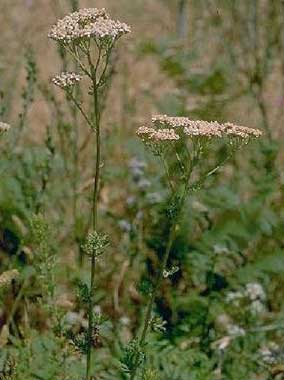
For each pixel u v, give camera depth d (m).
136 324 1.15
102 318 0.84
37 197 1.16
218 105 1.41
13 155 1.23
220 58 1.52
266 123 1.38
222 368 1.08
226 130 0.81
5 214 1.17
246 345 1.11
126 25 0.78
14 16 2.01
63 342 0.96
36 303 1.10
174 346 1.06
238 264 1.24
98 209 1.31
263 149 1.34
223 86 1.45
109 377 0.98
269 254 1.23
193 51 1.52
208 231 1.21
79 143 1.47
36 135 1.57
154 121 0.82
